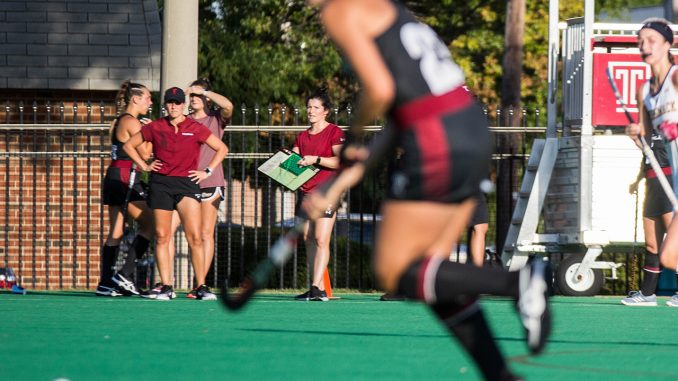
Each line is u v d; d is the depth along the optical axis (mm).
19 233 50969
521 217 47156
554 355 21422
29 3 54469
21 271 52938
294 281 50312
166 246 39531
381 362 20047
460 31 103562
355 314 32469
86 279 51219
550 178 46438
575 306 37875
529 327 13789
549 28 47594
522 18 89688
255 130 48906
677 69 26438
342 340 24172
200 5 82625
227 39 76188
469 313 14219
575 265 45562
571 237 45344
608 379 17891
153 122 39094
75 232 50812
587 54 44750
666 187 26422
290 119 77750
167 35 47875
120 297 41562
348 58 13852
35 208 50312
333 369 19031
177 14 47812
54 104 54562
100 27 54406
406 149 13992
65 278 53906
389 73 13812
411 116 13867
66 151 54156
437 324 28750
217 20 83000
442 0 100625
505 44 90125
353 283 57594
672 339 25156
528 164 47625
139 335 25125
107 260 42281
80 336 24812
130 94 41562
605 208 44875
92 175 54125
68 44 54094
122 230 42219
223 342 23594
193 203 38969
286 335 25297
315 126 39438
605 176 44875
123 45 54281
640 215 45094
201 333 25703
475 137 13938
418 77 13828
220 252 57562
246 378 17859
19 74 53531
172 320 29531
